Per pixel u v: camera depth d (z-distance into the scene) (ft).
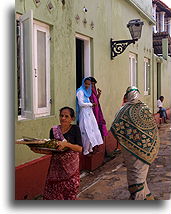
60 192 10.96
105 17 21.98
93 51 20.04
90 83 18.35
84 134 17.70
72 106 17.49
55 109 15.84
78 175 11.24
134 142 13.07
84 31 18.80
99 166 20.20
